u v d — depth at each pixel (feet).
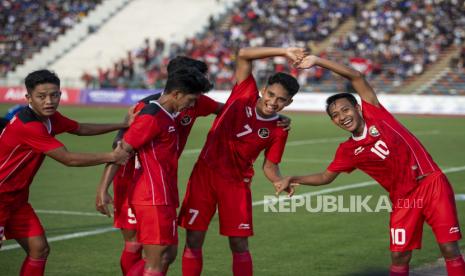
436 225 17.29
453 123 88.22
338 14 134.62
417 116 101.76
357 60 117.39
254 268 21.91
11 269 21.85
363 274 21.21
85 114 99.45
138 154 16.37
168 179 16.34
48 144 16.30
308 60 17.54
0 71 142.20
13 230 17.33
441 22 125.08
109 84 129.29
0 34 150.10
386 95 107.76
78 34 148.97
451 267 17.31
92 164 16.11
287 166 48.47
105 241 25.79
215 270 21.72
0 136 16.76
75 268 21.95
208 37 138.21
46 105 16.19
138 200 16.19
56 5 155.43
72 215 30.91
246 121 18.30
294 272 21.44
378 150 17.62
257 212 31.40
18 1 156.35
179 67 17.21
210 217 18.54
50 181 41.27
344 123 17.61
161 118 16.11
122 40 146.41
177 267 22.26
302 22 134.82
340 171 18.56
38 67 142.41
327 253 23.85
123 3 155.74
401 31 124.98
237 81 18.80
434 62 118.62
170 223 16.21
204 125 86.43
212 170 18.35
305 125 85.20
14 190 16.94
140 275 16.93
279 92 17.44
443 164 48.75
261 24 137.28
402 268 17.93
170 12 150.71
